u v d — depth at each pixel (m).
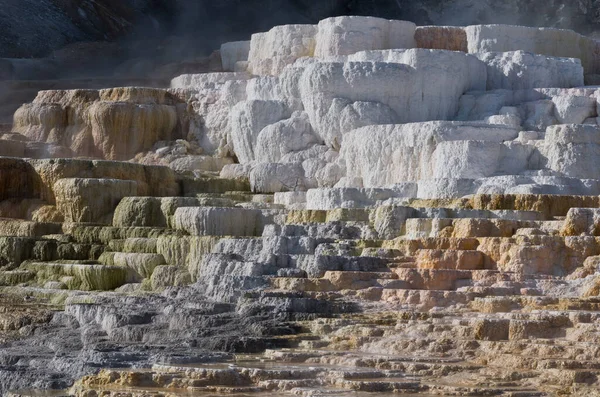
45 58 108.62
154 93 86.88
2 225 69.69
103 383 37.97
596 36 115.31
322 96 75.31
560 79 78.31
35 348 47.34
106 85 98.75
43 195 73.44
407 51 75.94
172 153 82.56
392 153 69.25
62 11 117.56
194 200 68.19
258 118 78.94
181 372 38.09
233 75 89.50
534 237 49.81
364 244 54.53
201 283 54.81
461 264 50.34
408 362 38.12
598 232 50.56
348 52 83.25
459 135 67.50
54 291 59.88
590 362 35.72
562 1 116.62
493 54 79.06
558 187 59.56
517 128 70.31
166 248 61.38
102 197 70.31
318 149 75.44
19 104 96.25
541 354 37.59
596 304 42.66
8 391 39.66
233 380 37.22
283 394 35.25
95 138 84.44
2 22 112.00
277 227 58.41
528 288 47.22
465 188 61.28
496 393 33.81
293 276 52.03
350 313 46.88
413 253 52.34
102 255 64.19
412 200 59.22
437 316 44.19
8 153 81.56
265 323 45.84
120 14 121.31
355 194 63.53
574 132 64.50
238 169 77.56
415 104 75.19
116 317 48.97
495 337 40.09
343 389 35.25
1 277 64.38
